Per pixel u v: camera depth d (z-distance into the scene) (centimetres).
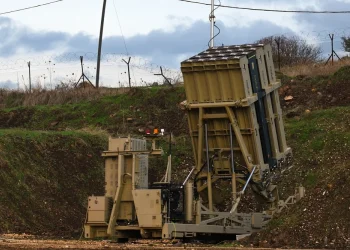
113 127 4647
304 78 4747
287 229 2658
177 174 3991
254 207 3288
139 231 2712
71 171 3916
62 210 3612
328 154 3716
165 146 4256
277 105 3177
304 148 3859
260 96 3003
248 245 2608
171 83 5400
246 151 2948
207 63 2892
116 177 2728
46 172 3812
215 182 3094
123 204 2709
